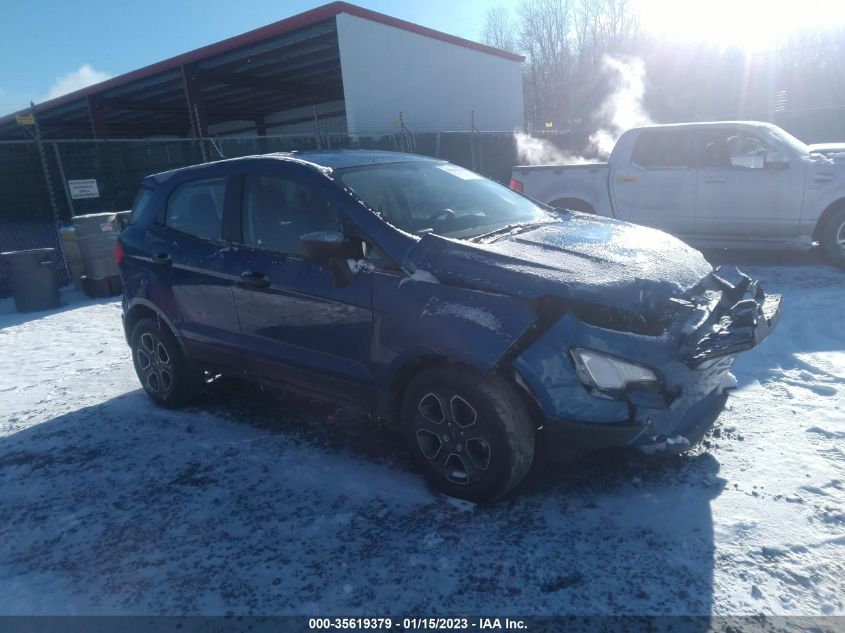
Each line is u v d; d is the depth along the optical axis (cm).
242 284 411
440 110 2295
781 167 805
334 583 282
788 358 508
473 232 384
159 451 425
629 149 898
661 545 292
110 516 349
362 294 351
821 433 381
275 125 3250
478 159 2108
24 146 1173
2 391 577
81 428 475
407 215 386
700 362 304
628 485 341
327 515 335
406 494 349
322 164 409
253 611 268
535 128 4722
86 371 620
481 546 300
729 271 383
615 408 302
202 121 2173
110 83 2338
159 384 497
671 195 873
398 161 452
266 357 409
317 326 375
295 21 1820
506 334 301
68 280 1138
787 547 284
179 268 454
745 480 337
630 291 314
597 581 272
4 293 1078
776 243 831
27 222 1184
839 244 794
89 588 291
